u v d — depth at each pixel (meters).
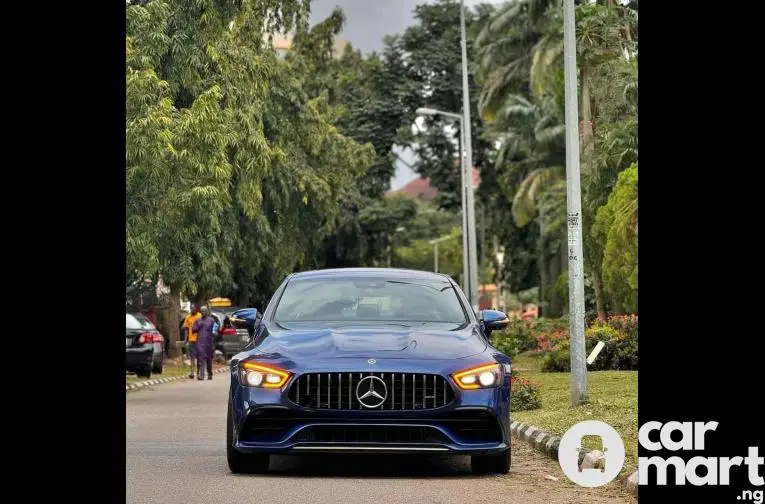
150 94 24.81
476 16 69.38
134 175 24.78
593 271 35.66
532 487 10.58
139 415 19.52
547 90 58.28
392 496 9.86
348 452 10.66
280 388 10.73
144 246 25.45
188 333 34.97
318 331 11.44
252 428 10.80
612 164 36.25
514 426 15.95
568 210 17.95
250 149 28.84
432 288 12.53
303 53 48.38
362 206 63.50
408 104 67.75
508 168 68.19
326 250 64.75
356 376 10.70
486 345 11.40
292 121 40.25
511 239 75.06
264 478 10.97
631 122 36.06
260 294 47.25
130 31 26.09
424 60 67.69
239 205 34.84
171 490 10.16
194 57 27.67
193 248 32.34
